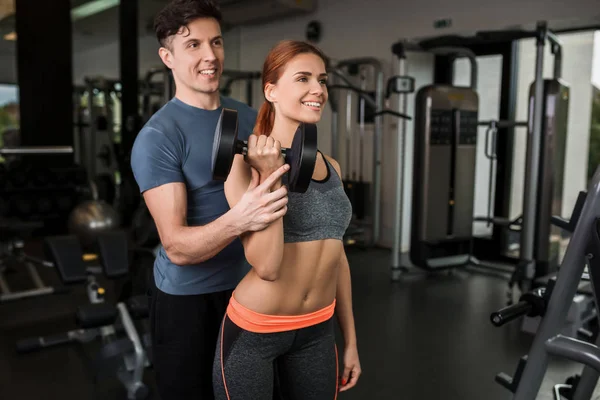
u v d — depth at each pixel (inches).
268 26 229.5
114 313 86.8
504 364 94.7
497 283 147.9
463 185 153.6
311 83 38.9
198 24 45.2
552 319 52.0
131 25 207.5
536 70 128.2
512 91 168.4
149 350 85.8
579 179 171.6
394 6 186.7
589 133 168.1
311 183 38.8
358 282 148.6
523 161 175.8
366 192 192.5
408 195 186.5
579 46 165.0
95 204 167.9
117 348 80.6
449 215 152.6
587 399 65.1
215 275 48.3
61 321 115.7
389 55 189.6
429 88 145.2
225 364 40.3
